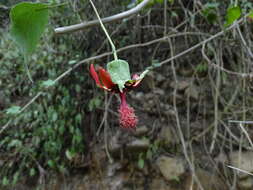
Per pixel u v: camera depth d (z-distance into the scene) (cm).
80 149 55
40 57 61
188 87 55
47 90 57
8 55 64
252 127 51
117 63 22
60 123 55
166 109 54
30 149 56
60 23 56
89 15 54
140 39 57
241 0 48
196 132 53
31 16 19
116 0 54
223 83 53
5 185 56
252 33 52
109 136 54
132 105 55
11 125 59
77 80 57
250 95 52
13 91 63
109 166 53
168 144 52
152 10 58
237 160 48
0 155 59
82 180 54
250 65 49
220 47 51
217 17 47
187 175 50
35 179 56
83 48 57
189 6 56
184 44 57
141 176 52
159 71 57
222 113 52
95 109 56
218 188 48
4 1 48
